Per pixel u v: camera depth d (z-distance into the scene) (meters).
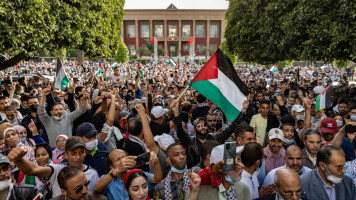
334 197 2.97
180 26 72.81
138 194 2.56
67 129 5.36
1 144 3.94
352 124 4.39
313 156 3.78
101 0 16.66
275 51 14.09
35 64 38.97
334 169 2.81
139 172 2.67
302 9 10.72
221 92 4.27
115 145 4.88
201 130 4.70
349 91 11.27
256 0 14.62
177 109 4.19
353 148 4.37
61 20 12.34
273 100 9.08
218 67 4.30
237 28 17.66
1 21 9.06
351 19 9.21
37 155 3.75
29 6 9.93
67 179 2.50
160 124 5.17
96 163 3.95
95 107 6.10
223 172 2.51
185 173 3.01
